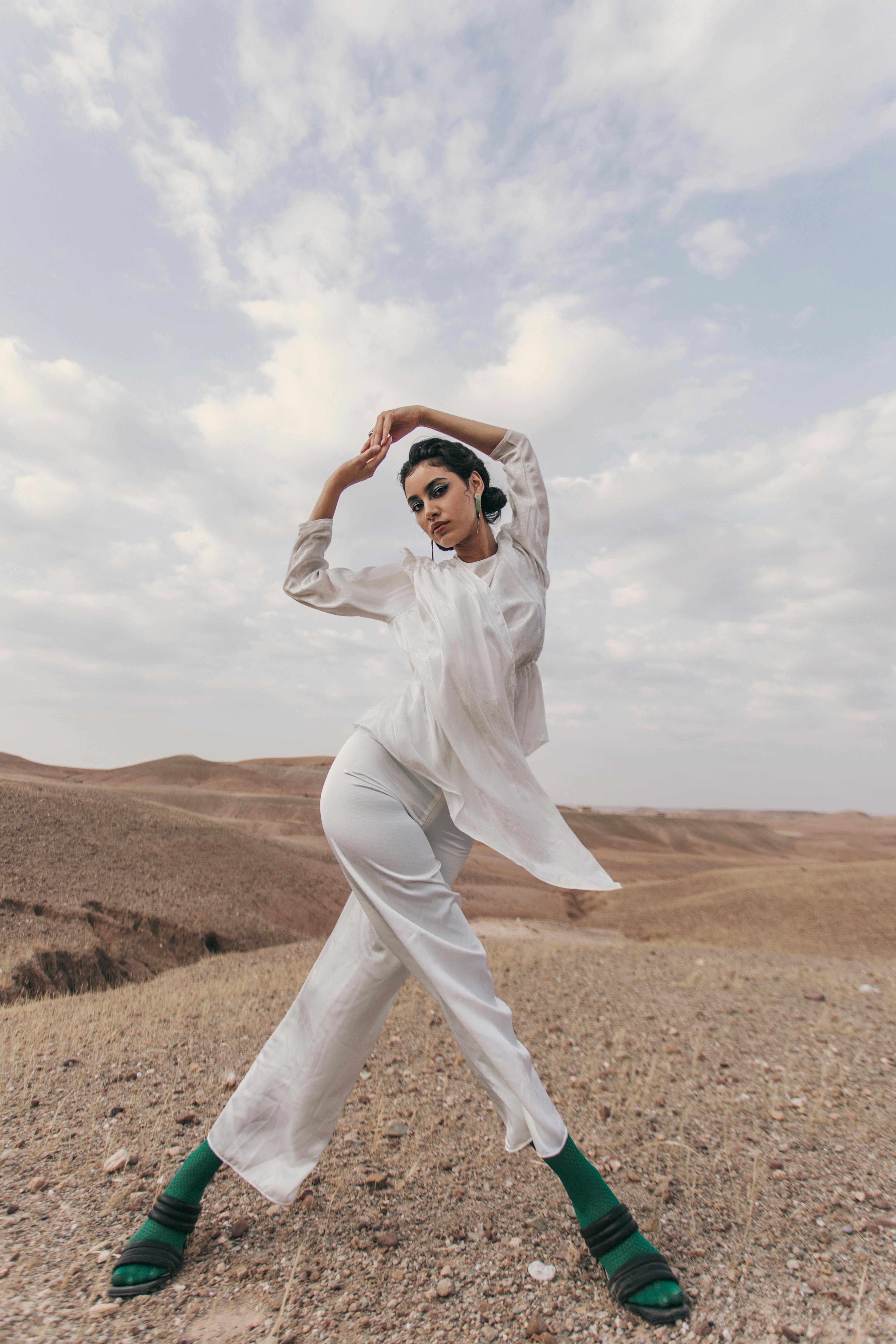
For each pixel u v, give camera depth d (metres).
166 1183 2.57
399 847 2.03
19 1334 1.71
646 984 6.19
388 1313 1.88
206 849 21.75
